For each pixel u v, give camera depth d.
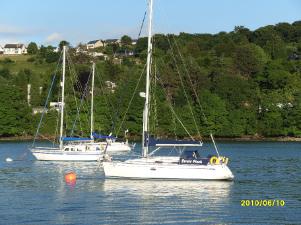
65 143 107.25
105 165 56.97
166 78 159.00
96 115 147.12
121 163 56.56
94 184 55.03
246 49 199.25
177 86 162.25
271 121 160.50
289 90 169.88
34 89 175.50
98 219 38.91
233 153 106.06
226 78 168.12
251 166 77.50
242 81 168.38
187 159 56.12
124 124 149.38
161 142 56.38
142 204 44.25
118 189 51.38
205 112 155.88
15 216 39.75
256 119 162.50
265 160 88.56
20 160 86.69
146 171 56.19
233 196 48.44
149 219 39.00
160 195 48.25
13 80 182.38
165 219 39.06
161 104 150.12
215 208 43.00
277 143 145.38
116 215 40.19
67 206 43.38
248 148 122.94
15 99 158.00
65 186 54.19
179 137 153.75
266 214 41.06
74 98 145.25
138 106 150.38
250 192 50.78
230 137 162.25
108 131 149.25
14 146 127.44
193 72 164.88
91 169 71.62
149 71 57.75
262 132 161.25
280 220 39.16
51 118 153.50
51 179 60.44
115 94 153.75
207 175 56.06
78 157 85.12
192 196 48.03
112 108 150.00
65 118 141.88
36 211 41.41
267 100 163.25
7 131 155.25
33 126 156.25
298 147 126.19
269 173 67.56
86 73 175.25
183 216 40.06
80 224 37.47
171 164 55.88
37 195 48.62
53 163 81.50
